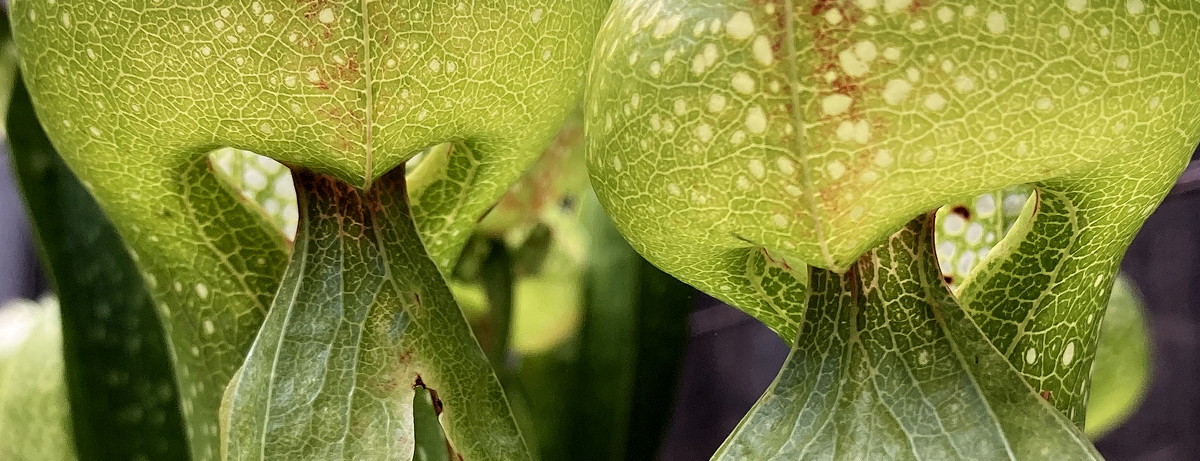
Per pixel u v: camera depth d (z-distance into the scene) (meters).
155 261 0.15
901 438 0.12
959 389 0.13
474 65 0.13
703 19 0.12
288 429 0.13
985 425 0.12
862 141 0.12
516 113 0.14
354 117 0.13
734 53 0.12
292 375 0.13
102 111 0.13
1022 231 0.14
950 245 0.16
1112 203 0.13
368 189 0.13
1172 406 0.34
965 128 0.12
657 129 0.12
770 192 0.12
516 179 0.15
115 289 0.20
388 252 0.14
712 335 0.53
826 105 0.12
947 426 0.12
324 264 0.14
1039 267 0.14
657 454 0.25
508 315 0.26
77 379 0.19
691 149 0.12
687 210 0.12
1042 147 0.12
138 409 0.20
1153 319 0.34
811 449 0.13
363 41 0.12
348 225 0.14
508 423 0.14
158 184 0.14
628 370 0.24
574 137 0.24
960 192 0.12
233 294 0.15
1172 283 0.34
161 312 0.16
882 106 0.12
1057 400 0.14
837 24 0.12
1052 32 0.12
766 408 0.13
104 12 0.13
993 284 0.14
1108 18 0.12
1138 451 0.35
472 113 0.13
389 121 0.13
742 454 0.13
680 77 0.12
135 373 0.20
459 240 0.16
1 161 0.51
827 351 0.13
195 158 0.14
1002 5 0.11
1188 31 0.12
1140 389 0.21
